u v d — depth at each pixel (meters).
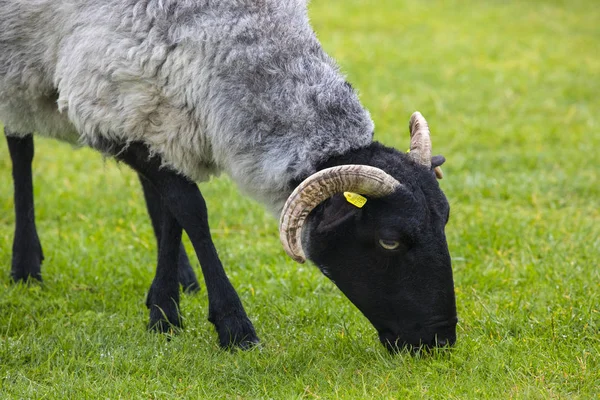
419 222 13.43
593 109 34.12
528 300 17.09
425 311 13.89
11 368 14.35
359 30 48.38
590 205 24.02
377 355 14.59
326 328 16.02
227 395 13.53
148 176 15.54
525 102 34.66
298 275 19.00
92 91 14.81
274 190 14.93
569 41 46.75
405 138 29.88
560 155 28.34
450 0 58.53
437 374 13.77
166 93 14.67
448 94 35.50
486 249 20.53
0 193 25.17
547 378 13.70
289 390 13.48
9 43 15.64
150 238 21.80
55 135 17.17
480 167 27.45
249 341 15.14
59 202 24.11
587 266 18.67
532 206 24.16
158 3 14.49
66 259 20.05
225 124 14.66
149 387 13.61
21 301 17.53
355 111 14.73
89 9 14.79
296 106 14.41
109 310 17.38
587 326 15.62
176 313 16.25
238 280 18.88
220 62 14.51
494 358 14.34
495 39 46.75
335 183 13.10
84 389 13.43
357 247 13.91
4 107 16.55
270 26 14.77
